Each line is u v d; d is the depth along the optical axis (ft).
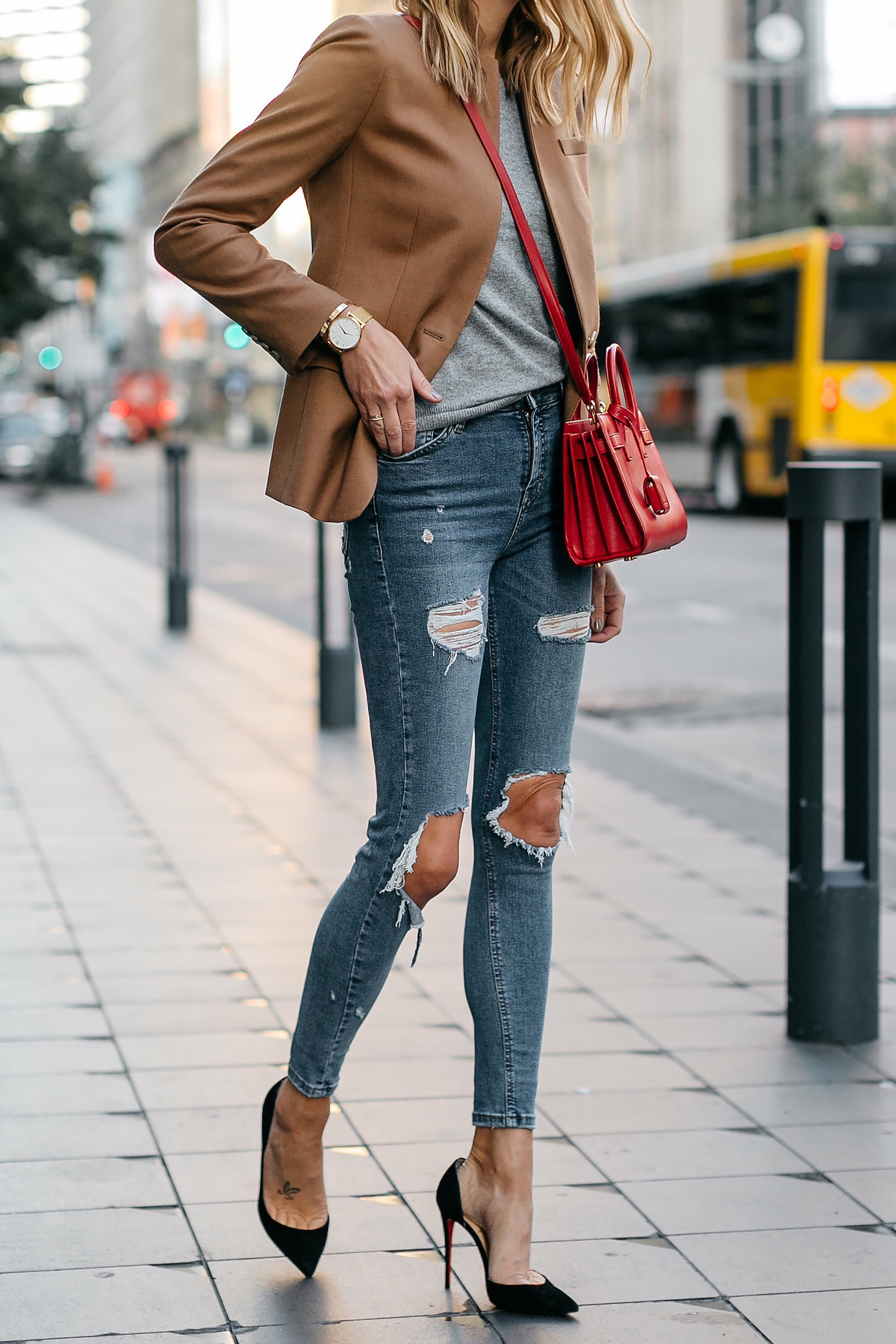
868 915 14.02
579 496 9.15
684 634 44.75
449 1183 9.66
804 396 80.28
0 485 147.54
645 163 201.16
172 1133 11.89
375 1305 9.48
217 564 70.64
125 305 372.79
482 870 9.80
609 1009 14.85
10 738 28.45
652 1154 11.69
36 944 16.49
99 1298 9.50
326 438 8.83
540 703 9.56
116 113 449.89
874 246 79.92
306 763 26.40
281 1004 14.73
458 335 8.84
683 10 193.36
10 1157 11.44
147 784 24.63
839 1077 13.25
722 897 18.75
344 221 8.88
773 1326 9.29
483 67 8.92
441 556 8.96
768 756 29.22
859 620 13.97
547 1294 9.37
